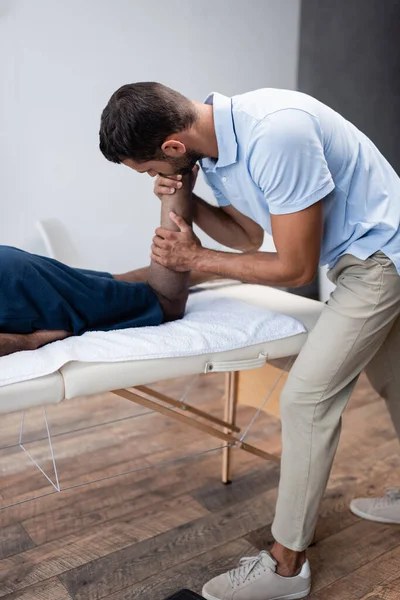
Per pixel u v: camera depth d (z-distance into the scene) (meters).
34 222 2.63
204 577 1.61
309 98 1.38
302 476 1.48
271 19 3.08
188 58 2.86
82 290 1.65
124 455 2.22
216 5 2.87
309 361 1.46
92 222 2.78
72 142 2.64
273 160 1.29
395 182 1.54
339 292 1.49
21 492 1.96
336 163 1.41
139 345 1.53
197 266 1.63
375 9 3.23
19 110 2.48
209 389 2.83
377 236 1.45
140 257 2.97
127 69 2.70
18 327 1.55
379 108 3.34
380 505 1.88
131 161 1.43
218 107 1.38
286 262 1.40
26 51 2.44
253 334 1.69
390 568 1.67
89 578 1.59
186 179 1.67
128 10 2.63
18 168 2.54
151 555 1.69
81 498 1.95
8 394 1.36
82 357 1.45
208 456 2.25
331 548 1.75
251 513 1.91
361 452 2.29
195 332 1.64
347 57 3.27
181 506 1.93
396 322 1.62
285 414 1.49
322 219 1.38
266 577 1.52
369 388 2.87
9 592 1.53
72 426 2.42
